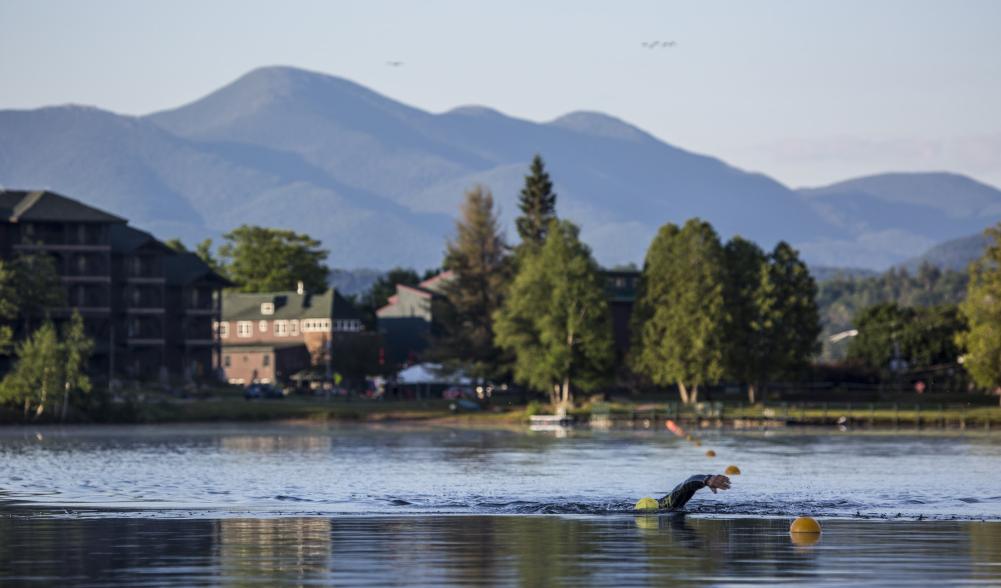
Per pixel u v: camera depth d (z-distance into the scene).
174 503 168.25
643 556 114.88
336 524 140.50
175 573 105.12
